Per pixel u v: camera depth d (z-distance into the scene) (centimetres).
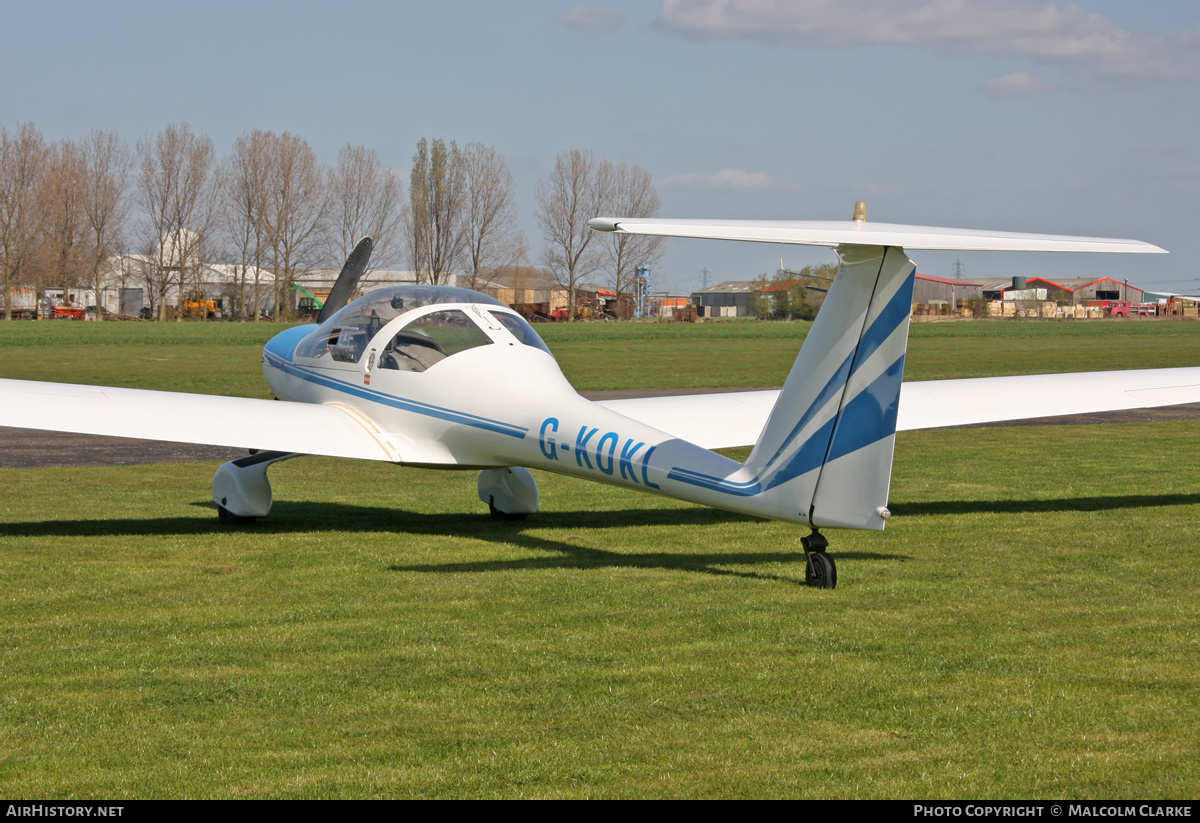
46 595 1827
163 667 1425
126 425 2284
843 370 1656
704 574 2005
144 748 1153
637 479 1981
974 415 2512
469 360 2328
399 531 2505
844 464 1658
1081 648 1517
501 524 2620
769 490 1761
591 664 1441
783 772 1097
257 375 7656
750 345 14000
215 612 1716
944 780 1077
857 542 2327
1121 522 2544
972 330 18525
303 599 1806
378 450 2400
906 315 1577
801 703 1295
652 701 1299
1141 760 1126
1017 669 1420
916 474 3428
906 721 1236
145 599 1802
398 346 2475
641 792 1050
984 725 1225
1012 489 3094
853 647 1518
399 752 1145
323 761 1121
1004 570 2022
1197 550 2206
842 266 1653
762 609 1727
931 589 1864
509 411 2244
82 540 2344
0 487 3166
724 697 1314
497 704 1290
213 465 3719
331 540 2373
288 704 1286
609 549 2278
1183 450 4016
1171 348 11456
